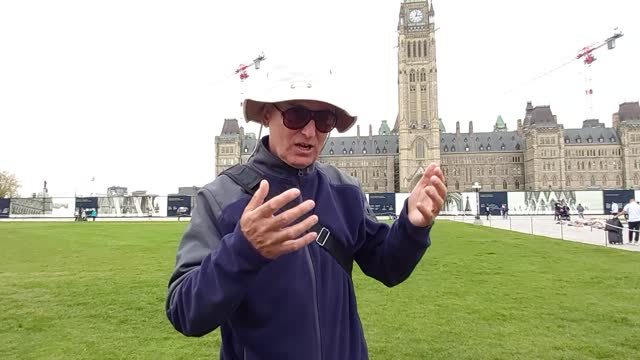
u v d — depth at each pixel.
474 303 9.41
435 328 7.72
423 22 135.38
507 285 11.25
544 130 133.12
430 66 134.00
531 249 19.31
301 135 2.35
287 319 2.15
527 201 71.06
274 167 2.42
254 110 2.56
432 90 133.38
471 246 20.70
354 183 2.82
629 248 20.38
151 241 24.88
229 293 1.75
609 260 15.72
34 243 23.73
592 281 11.70
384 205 74.19
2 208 75.44
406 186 131.25
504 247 20.20
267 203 1.63
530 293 10.30
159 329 7.84
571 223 39.91
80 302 9.71
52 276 13.02
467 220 57.53
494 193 72.69
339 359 2.28
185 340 7.26
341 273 2.43
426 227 2.44
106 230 35.72
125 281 12.13
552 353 6.50
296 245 1.71
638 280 11.79
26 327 7.94
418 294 10.30
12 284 11.73
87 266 15.10
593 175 133.75
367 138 150.38
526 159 140.12
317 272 2.31
